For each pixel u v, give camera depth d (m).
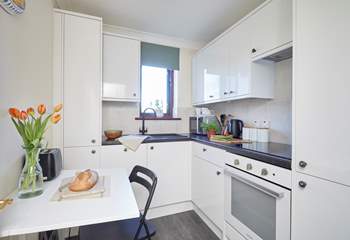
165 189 2.13
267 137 1.83
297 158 0.97
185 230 1.88
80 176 1.03
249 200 1.35
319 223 0.88
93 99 1.79
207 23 2.27
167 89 2.83
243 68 1.79
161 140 2.11
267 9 1.52
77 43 1.74
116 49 2.12
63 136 1.71
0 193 0.86
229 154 1.56
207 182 1.90
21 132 0.90
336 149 0.81
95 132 1.81
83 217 0.74
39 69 1.35
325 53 0.85
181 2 1.87
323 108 0.85
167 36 2.64
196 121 2.67
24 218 0.73
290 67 1.70
